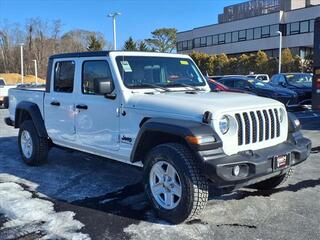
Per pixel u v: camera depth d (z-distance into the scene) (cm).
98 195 587
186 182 455
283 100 1577
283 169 502
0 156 852
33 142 736
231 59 5569
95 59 593
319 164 759
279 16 5609
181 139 477
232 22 6372
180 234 454
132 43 7425
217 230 463
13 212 520
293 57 4938
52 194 593
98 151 598
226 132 465
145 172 503
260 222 485
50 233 459
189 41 7294
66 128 658
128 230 466
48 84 701
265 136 504
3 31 7538
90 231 464
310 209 525
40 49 7569
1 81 2602
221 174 438
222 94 563
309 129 1209
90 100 600
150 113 510
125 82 557
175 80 617
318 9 5162
